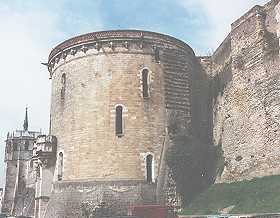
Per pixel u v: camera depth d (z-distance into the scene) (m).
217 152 44.12
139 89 41.88
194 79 47.53
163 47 43.88
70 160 41.62
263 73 38.28
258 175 37.25
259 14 39.72
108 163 39.97
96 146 40.50
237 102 41.72
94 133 40.84
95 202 39.03
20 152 98.44
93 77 42.31
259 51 39.12
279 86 36.12
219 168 42.84
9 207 96.25
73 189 40.50
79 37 43.50
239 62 41.97
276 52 37.19
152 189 39.75
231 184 39.50
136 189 39.25
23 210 72.75
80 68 43.19
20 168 97.19
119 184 39.34
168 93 43.25
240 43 42.16
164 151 41.41
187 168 41.97
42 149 44.19
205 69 49.25
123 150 40.22
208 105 48.16
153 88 42.44
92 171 40.09
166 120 42.41
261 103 38.03
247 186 36.62
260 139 37.62
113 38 42.56
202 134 46.72
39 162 44.88
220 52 46.94
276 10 38.12
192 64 47.34
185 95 44.44
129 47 42.59
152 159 40.66
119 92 41.53
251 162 38.41
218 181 42.22
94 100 41.66
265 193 33.44
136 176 39.72
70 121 42.66
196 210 37.03
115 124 40.81
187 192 41.31
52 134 45.59
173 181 40.78
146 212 34.75
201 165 43.31
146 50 43.00
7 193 97.50
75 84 43.16
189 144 42.88
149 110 41.75
